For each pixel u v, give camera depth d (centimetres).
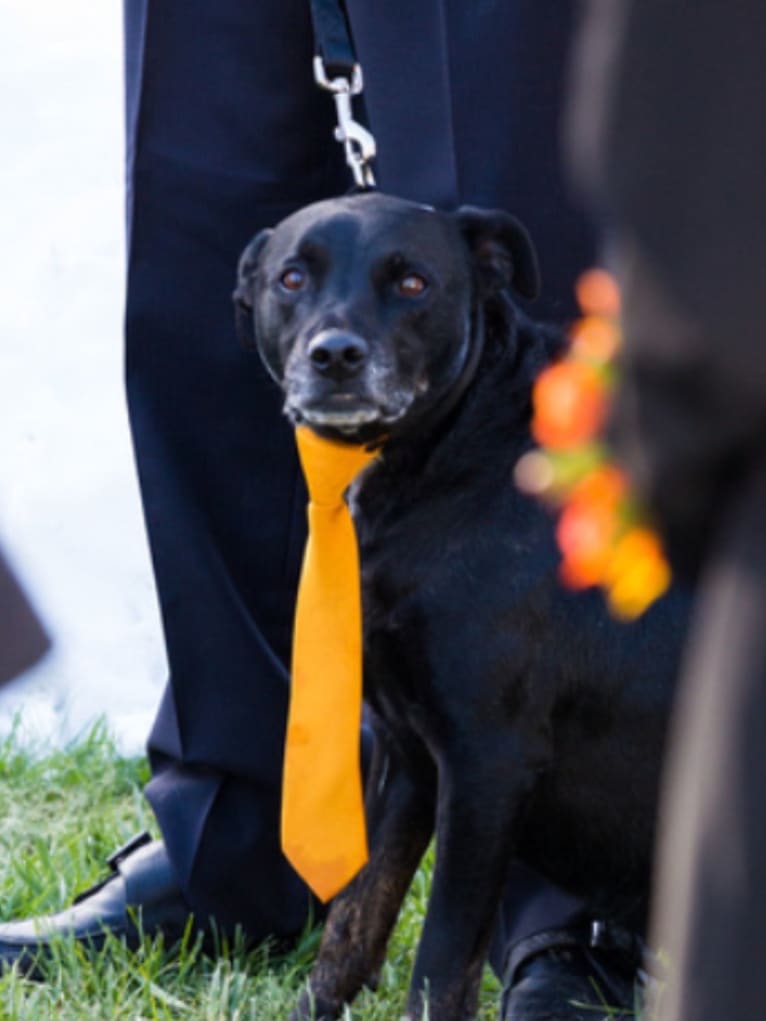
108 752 916
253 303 630
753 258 226
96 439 1024
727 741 256
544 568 566
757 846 251
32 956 664
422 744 596
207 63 666
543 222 654
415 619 569
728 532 258
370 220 589
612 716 581
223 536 687
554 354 598
